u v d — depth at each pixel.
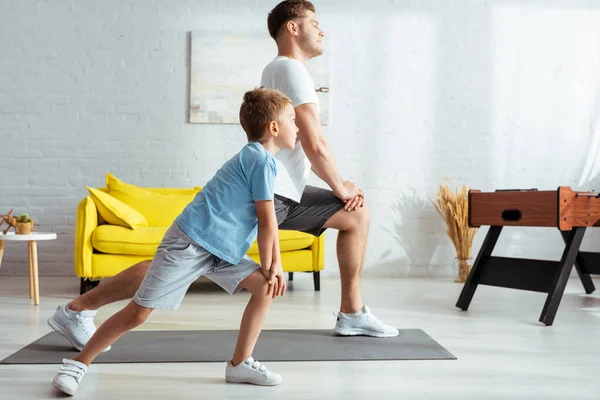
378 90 5.39
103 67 5.27
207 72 5.28
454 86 5.43
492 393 2.01
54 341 2.69
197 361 2.40
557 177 5.48
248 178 1.98
